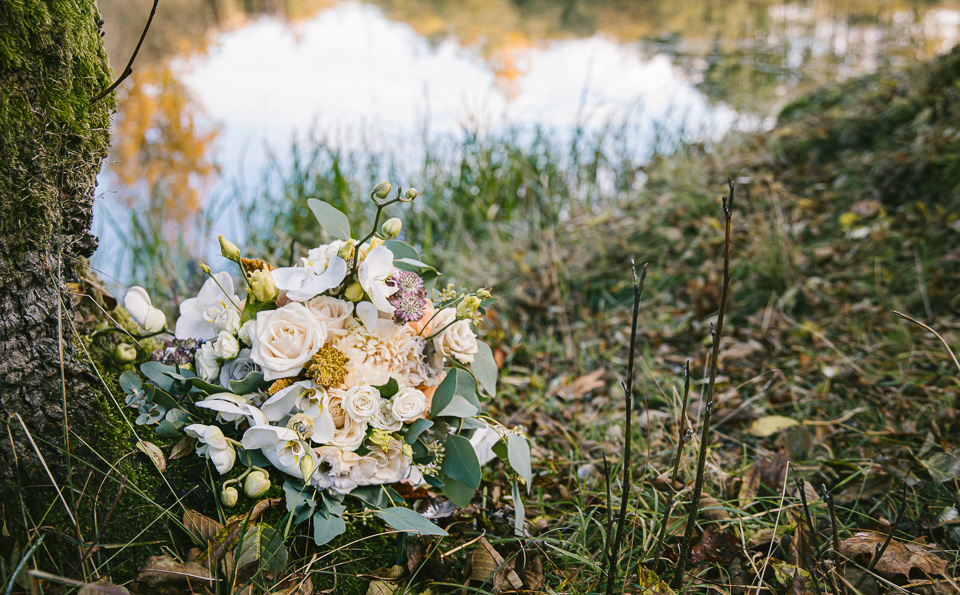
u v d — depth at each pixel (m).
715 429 2.51
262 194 4.32
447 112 6.55
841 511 1.94
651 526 1.81
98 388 1.54
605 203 4.89
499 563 1.58
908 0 11.12
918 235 3.56
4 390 1.40
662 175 4.74
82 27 1.45
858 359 2.86
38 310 1.43
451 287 1.72
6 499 1.40
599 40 10.61
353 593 1.53
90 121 1.49
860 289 3.34
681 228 4.07
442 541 1.70
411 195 1.50
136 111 5.97
